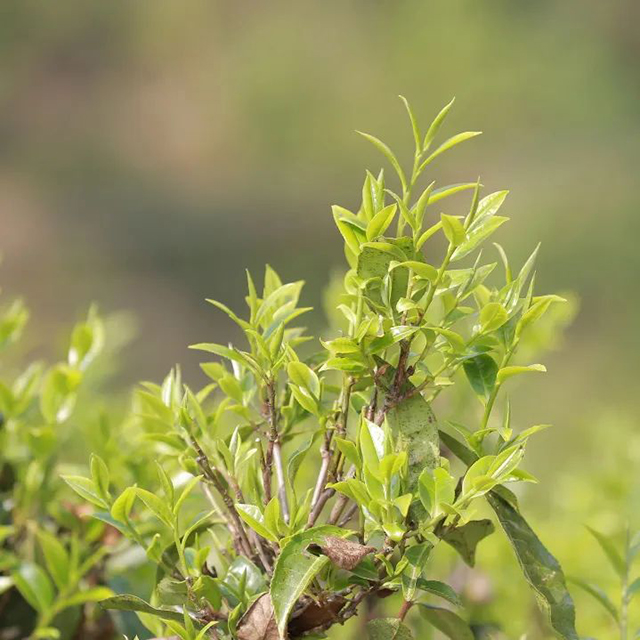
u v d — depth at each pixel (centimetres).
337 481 162
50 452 186
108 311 1088
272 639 158
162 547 165
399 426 160
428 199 159
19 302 194
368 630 159
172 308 1104
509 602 199
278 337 164
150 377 892
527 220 1168
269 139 1562
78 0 1745
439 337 164
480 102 1521
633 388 784
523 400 655
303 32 1691
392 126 1552
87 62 1725
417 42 1605
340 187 1473
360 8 1697
